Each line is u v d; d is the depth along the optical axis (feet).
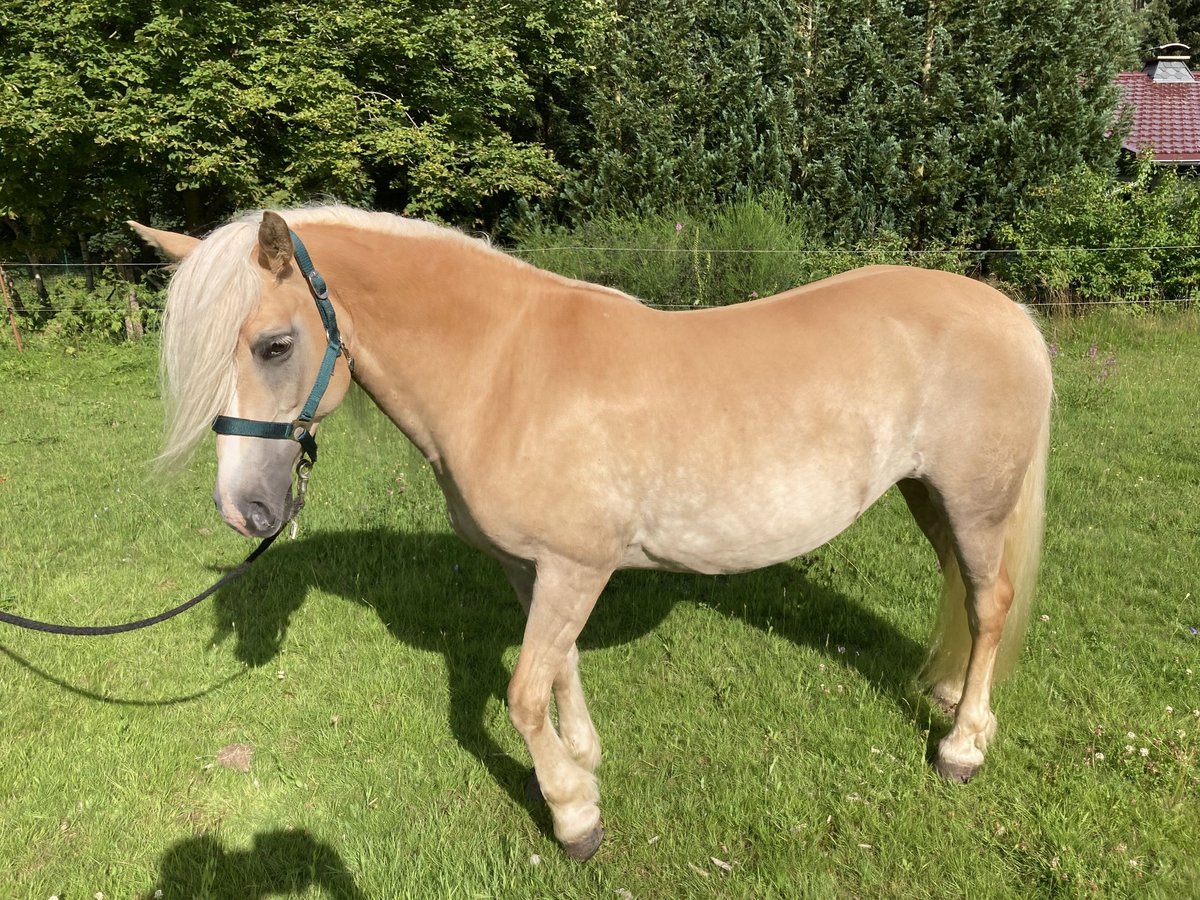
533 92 40.09
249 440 6.06
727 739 8.95
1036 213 34.81
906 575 12.59
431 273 6.67
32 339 32.01
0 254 38.27
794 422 7.02
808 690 9.84
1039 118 35.83
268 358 6.00
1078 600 11.56
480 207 40.98
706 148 39.09
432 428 6.86
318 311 6.23
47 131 28.71
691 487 6.92
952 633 9.11
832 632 11.16
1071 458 17.63
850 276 8.24
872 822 7.66
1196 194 33.06
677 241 28.27
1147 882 6.80
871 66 36.58
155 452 19.31
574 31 38.91
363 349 6.64
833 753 8.63
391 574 13.05
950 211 36.45
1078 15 35.73
